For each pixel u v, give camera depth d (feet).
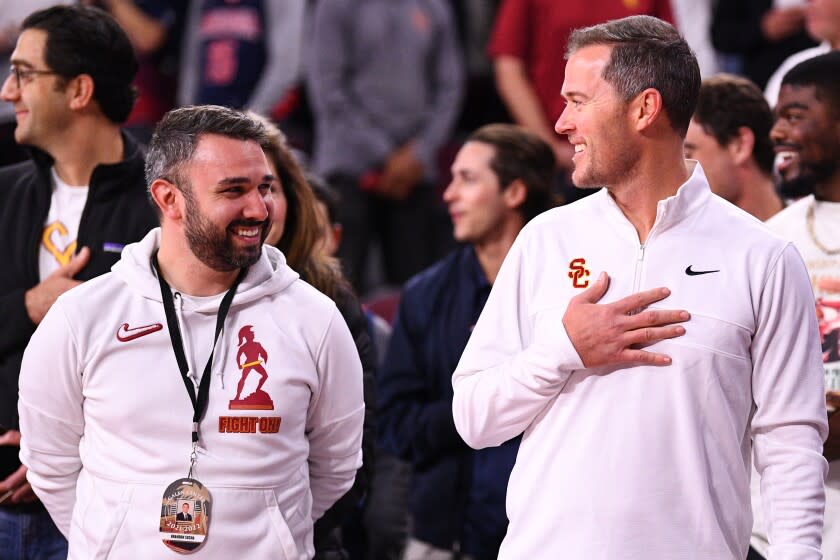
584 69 22.20
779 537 21.63
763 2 55.77
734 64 57.52
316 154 55.67
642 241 22.56
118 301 23.20
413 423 32.53
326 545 28.32
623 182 22.45
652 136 22.09
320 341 23.66
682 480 21.47
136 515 22.44
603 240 22.66
